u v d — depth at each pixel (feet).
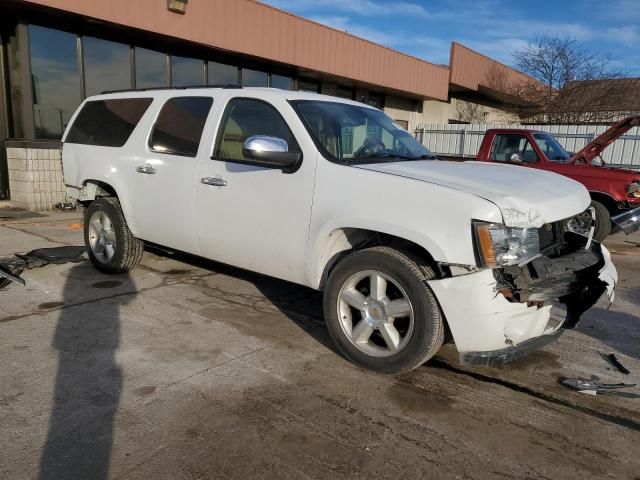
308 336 13.74
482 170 12.76
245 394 10.68
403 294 11.03
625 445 9.46
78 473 8.13
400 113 66.03
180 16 35.32
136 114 17.52
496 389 11.35
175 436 9.17
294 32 44.01
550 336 11.64
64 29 32.30
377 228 11.16
